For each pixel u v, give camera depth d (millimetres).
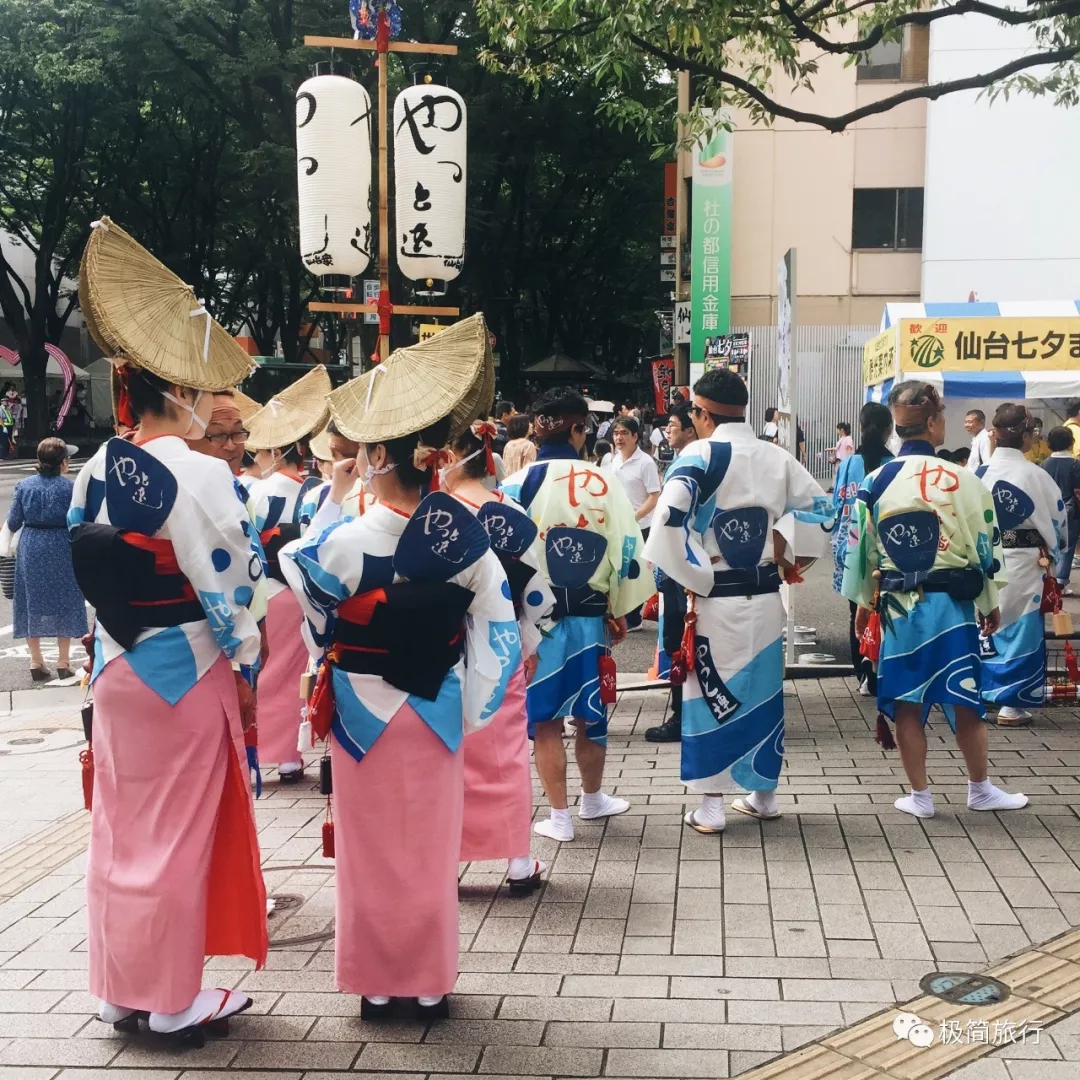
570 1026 3254
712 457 4547
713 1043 3135
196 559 3045
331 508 4395
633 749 6176
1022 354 8445
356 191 7207
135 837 3143
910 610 4711
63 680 8461
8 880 4473
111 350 3127
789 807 5070
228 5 20109
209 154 26297
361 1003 3363
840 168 21453
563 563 4633
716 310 21094
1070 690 6738
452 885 3277
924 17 7297
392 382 3182
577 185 29281
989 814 4879
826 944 3715
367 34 7293
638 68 10758
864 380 10602
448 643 3213
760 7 7211
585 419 4859
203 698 3168
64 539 8352
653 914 4000
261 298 30891
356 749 3188
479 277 27656
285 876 4453
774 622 4703
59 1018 3381
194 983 3152
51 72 19906
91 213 28688
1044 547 6039
